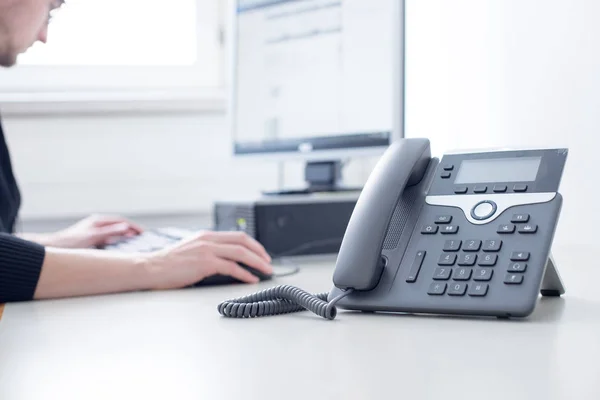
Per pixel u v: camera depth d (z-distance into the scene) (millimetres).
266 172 2061
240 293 863
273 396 411
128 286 902
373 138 1302
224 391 425
